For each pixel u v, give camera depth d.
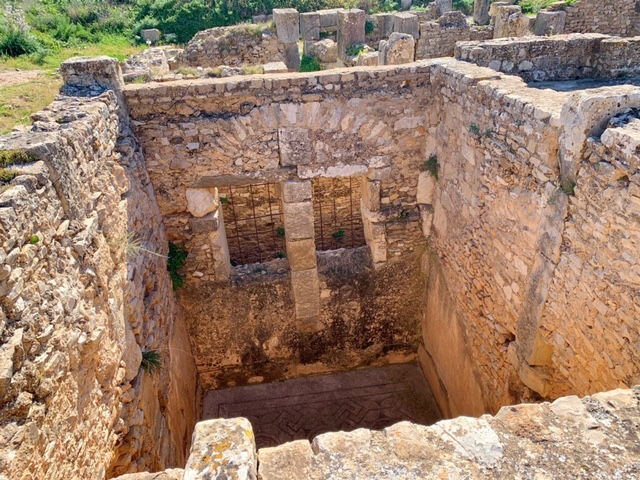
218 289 6.95
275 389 7.82
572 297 3.98
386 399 7.61
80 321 3.38
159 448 4.95
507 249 4.92
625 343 3.44
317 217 9.23
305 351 7.74
